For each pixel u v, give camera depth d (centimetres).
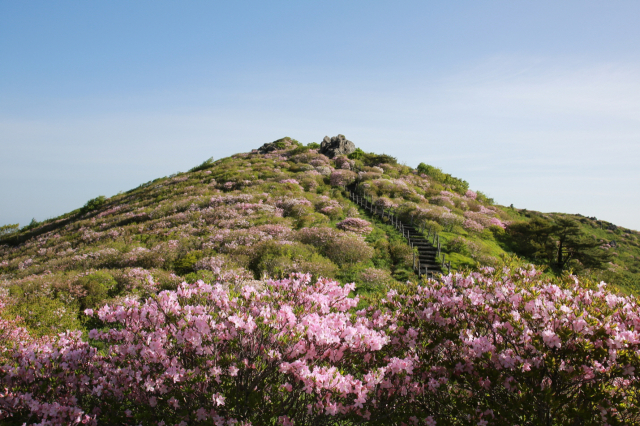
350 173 3200
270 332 407
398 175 3481
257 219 2084
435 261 1591
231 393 382
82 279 1201
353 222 1933
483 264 1574
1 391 395
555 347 378
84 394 427
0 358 469
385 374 427
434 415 427
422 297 522
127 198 3516
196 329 404
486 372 388
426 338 472
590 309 391
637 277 2197
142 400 411
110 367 438
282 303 461
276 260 1339
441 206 2659
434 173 3812
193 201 2586
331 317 466
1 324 704
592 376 370
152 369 408
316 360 420
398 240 1834
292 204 2339
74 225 2862
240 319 395
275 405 395
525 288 468
